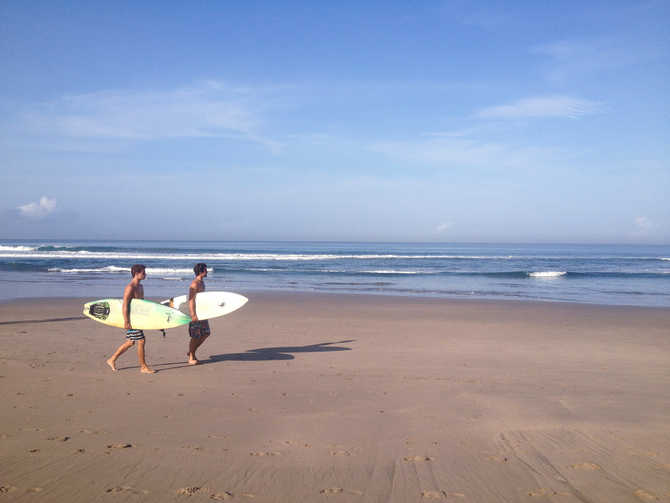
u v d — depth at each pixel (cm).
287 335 966
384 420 457
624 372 677
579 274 2967
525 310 1392
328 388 575
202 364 700
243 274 2894
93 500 288
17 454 361
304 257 4612
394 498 296
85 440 394
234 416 465
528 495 301
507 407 502
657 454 370
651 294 1978
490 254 7125
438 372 666
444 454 371
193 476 326
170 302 741
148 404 501
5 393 532
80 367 663
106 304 662
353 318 1212
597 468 343
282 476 328
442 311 1358
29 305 1369
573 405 511
